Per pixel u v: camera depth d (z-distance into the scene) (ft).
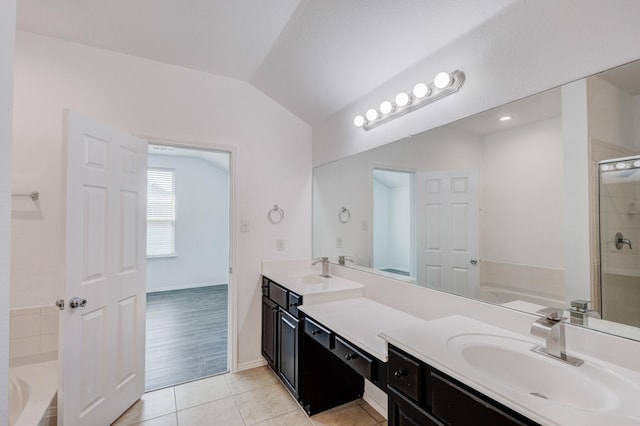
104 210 6.39
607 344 3.61
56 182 6.97
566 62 3.92
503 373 3.90
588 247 3.80
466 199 5.28
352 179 8.21
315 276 8.86
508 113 4.59
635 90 3.35
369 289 7.51
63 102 7.11
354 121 7.73
